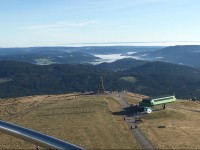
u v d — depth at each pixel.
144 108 134.12
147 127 111.38
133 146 89.62
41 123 119.12
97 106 144.25
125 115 129.75
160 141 94.81
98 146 89.94
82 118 124.56
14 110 147.00
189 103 157.75
